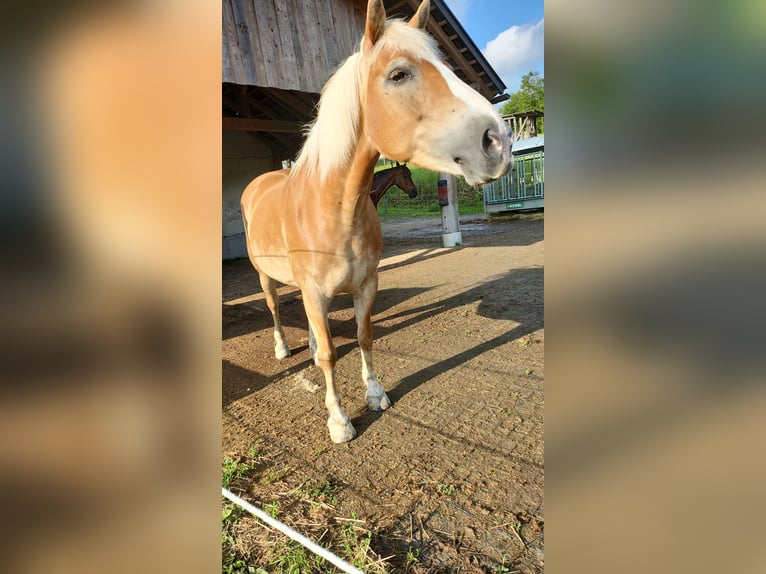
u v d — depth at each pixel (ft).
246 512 5.27
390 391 8.04
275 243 7.63
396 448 6.32
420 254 22.93
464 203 53.52
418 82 4.60
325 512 5.20
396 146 4.85
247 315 14.78
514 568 4.26
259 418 7.54
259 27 13.69
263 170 29.22
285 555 4.58
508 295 13.64
